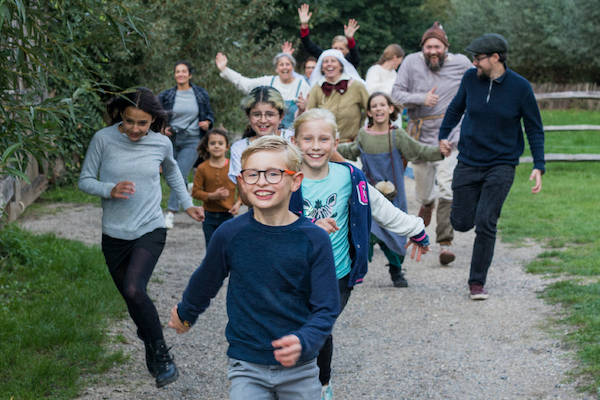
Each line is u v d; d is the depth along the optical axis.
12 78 4.24
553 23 35.34
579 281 6.50
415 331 5.53
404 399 4.30
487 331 5.44
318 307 2.76
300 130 3.88
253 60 15.88
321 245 2.80
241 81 9.01
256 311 2.81
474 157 6.32
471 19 38.81
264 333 2.81
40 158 4.16
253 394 2.81
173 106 9.80
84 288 6.12
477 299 6.26
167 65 14.05
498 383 4.46
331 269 2.81
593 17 34.16
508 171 6.20
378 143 6.19
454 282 6.94
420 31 39.88
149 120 4.38
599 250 7.77
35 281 6.29
